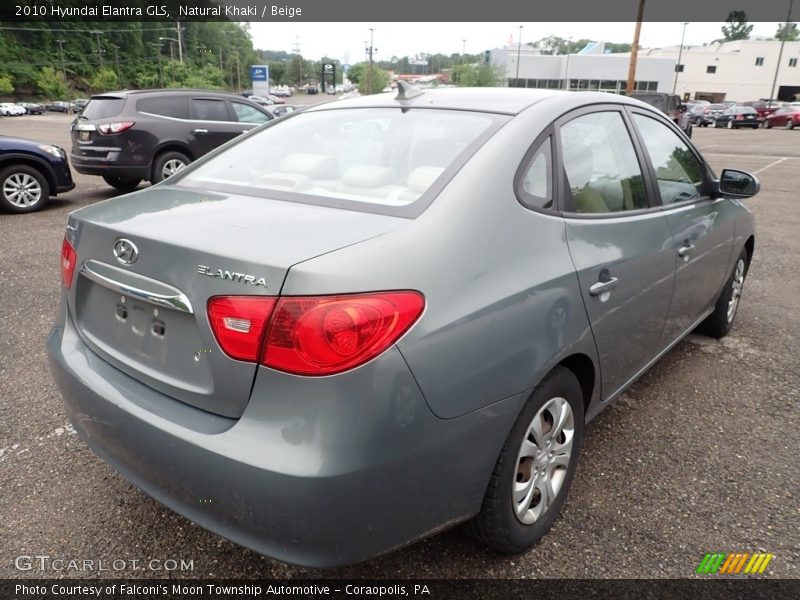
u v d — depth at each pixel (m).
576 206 2.33
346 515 1.57
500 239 1.93
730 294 4.08
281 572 2.11
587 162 2.48
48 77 87.06
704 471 2.72
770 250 6.98
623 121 2.84
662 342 3.10
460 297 1.74
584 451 2.86
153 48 111.75
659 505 2.48
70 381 2.06
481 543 2.14
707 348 4.11
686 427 3.10
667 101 22.66
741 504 2.50
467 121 2.34
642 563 2.17
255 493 1.57
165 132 9.20
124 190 10.32
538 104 2.42
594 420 3.15
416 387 1.62
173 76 106.19
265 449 1.57
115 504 2.43
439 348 1.66
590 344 2.27
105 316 2.06
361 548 1.63
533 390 1.98
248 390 1.62
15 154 8.00
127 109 8.95
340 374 1.53
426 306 1.66
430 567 2.13
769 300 5.18
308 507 1.54
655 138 3.11
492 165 2.04
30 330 4.13
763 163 16.42
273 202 2.13
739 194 3.43
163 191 2.42
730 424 3.13
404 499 1.67
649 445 2.92
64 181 8.58
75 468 2.65
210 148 9.70
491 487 1.95
